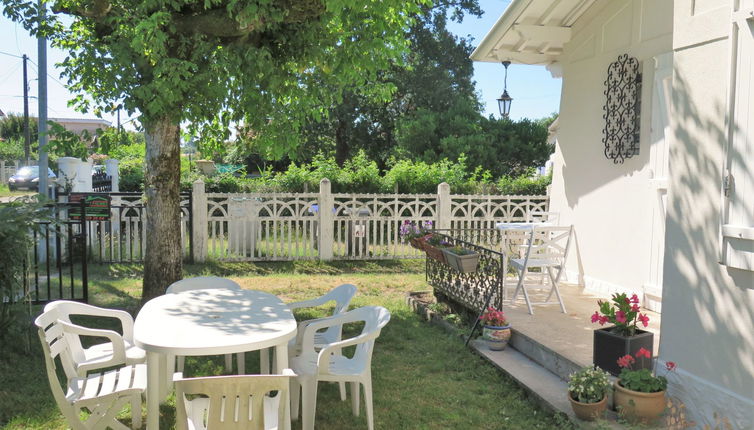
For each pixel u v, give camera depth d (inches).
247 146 337.7
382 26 278.5
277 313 182.4
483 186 561.9
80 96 291.4
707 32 160.2
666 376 172.6
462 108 968.9
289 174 555.8
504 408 192.5
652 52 265.6
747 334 147.1
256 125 303.0
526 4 301.6
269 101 294.2
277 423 143.1
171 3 234.8
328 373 168.9
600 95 305.0
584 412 168.6
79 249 427.5
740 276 149.0
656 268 261.1
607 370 182.1
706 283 159.9
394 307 325.1
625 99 283.0
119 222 433.7
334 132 1110.4
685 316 167.2
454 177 574.9
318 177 554.6
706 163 160.6
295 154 319.6
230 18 250.8
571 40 330.0
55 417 180.7
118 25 244.7
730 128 150.5
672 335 171.9
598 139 306.2
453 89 1087.6
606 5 300.0
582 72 320.8
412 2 310.0
